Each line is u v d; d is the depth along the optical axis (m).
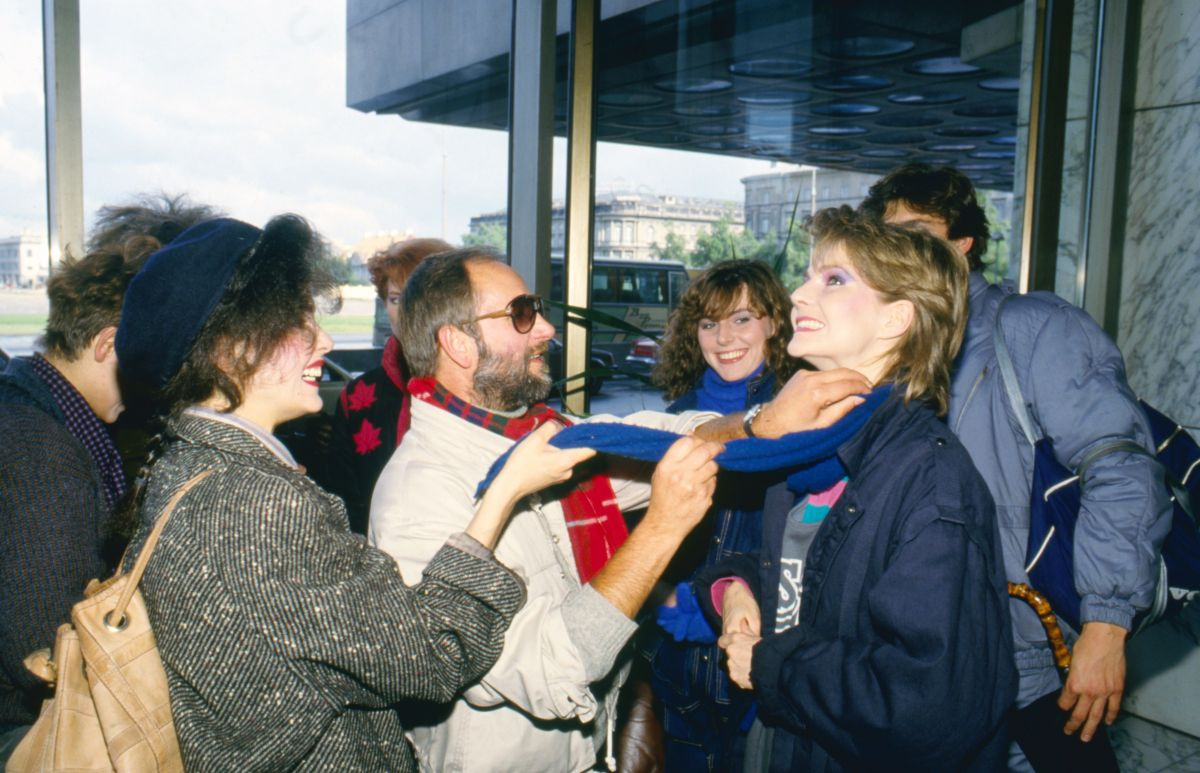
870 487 1.27
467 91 2.63
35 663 1.11
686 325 2.36
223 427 1.06
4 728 1.35
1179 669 3.19
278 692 0.97
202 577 0.95
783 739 1.38
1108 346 1.68
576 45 2.55
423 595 1.08
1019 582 1.65
